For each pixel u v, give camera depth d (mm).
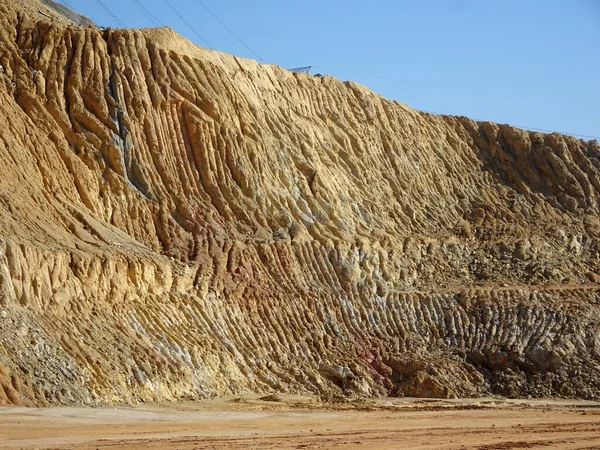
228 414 41781
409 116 83625
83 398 39750
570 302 66062
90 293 46094
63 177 53719
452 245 72625
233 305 54938
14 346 39000
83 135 57156
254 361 53094
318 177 68312
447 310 64188
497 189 82812
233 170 63219
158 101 61625
